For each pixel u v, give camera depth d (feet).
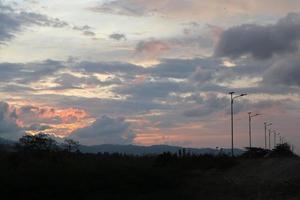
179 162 186.80
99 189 125.80
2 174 120.06
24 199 114.42
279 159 173.17
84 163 146.92
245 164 179.52
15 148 168.76
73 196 118.93
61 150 187.52
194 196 125.29
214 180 150.30
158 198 122.93
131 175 135.95
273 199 108.37
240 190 125.39
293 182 121.70
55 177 123.44
